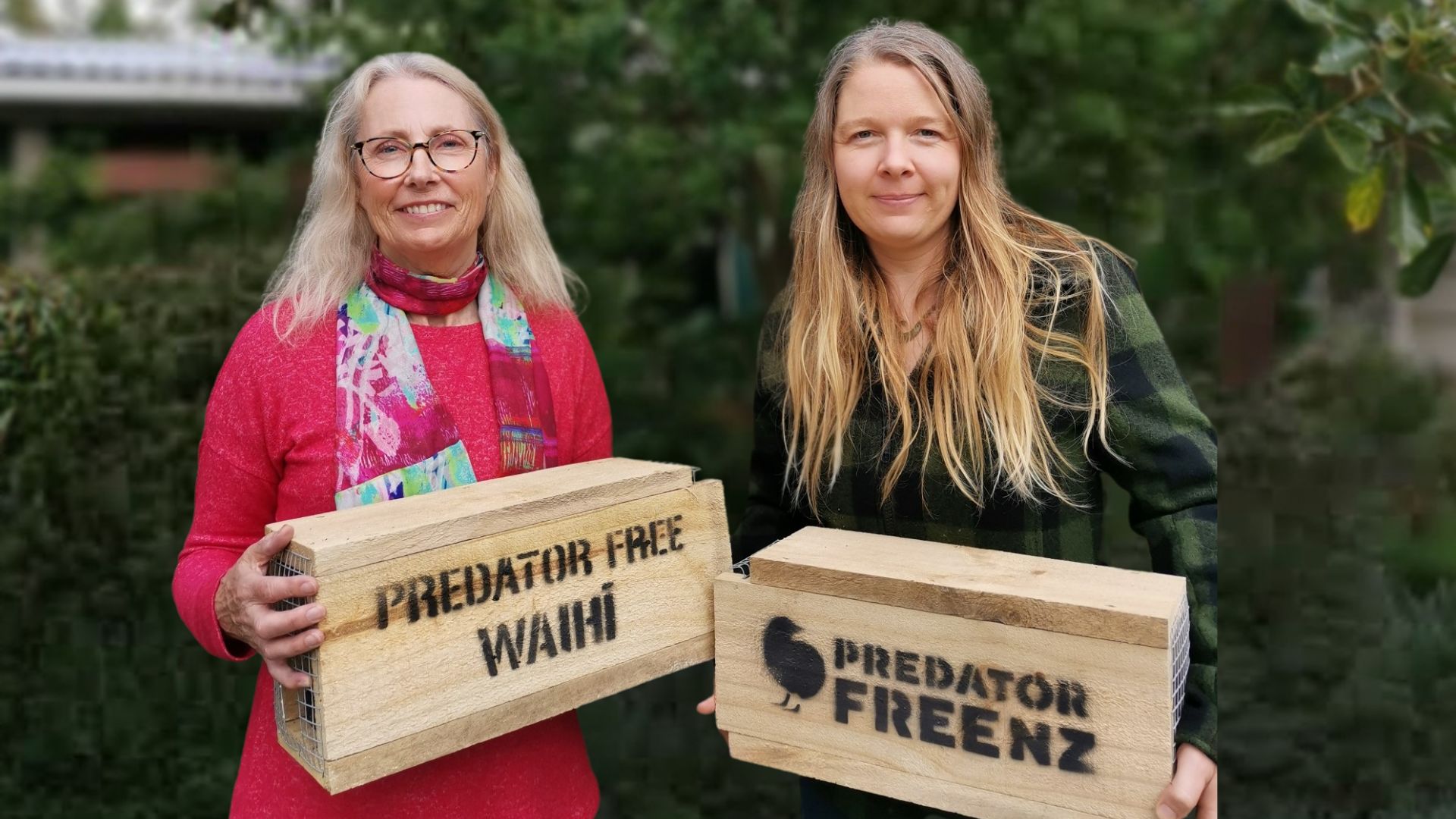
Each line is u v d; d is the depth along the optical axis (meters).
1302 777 3.32
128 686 3.59
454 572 1.41
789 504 1.88
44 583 3.68
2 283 3.70
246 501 1.65
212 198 5.43
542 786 1.70
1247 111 2.66
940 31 3.86
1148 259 4.44
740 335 6.72
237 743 3.44
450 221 1.67
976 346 1.60
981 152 1.61
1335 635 4.00
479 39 3.99
